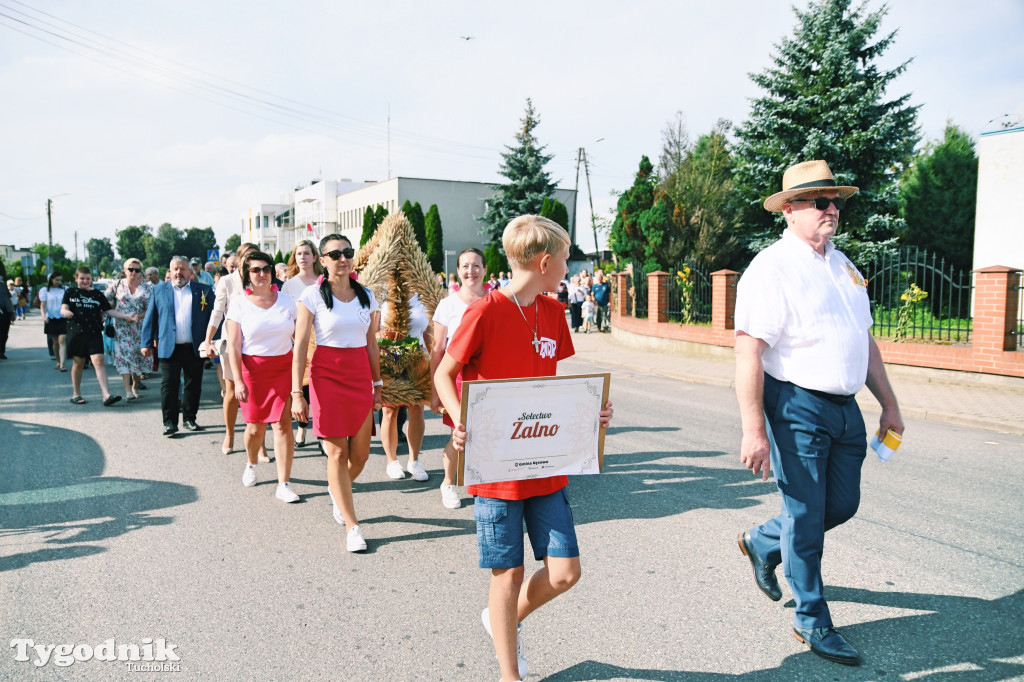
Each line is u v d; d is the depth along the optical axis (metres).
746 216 22.81
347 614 3.48
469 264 4.85
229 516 4.96
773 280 2.96
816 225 3.00
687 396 10.15
